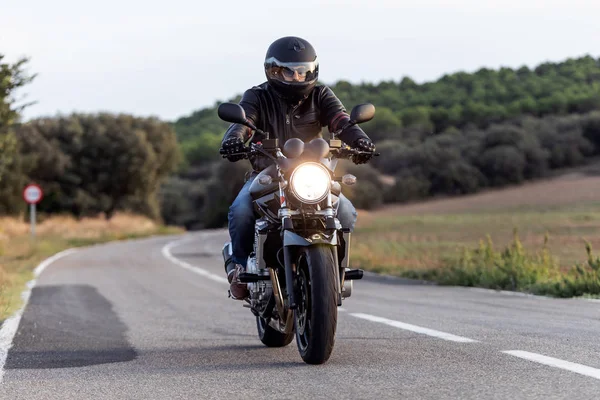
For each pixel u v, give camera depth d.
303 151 10.01
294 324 10.24
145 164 108.44
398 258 37.28
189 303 20.69
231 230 10.96
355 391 8.19
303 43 11.06
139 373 9.87
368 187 124.19
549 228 66.94
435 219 92.19
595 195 118.44
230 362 10.61
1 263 37.12
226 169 150.38
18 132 99.50
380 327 14.00
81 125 107.44
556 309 17.05
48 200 101.81
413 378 8.78
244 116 10.38
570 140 155.00
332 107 11.28
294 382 8.85
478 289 24.19
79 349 12.42
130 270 35.50
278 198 10.18
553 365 9.30
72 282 28.61
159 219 112.62
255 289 10.77
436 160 138.25
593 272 21.73
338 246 10.41
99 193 106.81
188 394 8.42
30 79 31.42
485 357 10.09
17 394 8.71
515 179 141.12
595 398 7.50
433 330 13.29
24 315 18.03
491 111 192.75
